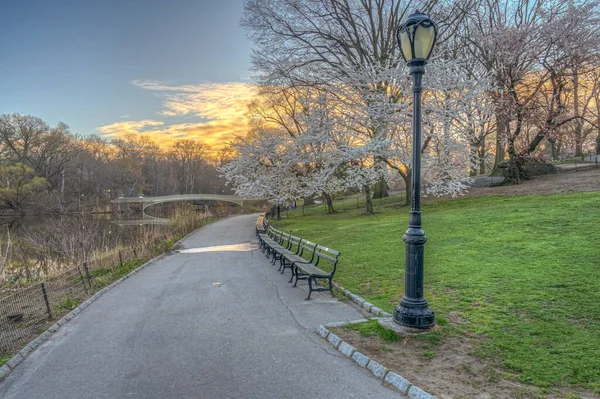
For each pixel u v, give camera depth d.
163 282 9.45
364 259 9.91
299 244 10.59
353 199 45.25
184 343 5.15
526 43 20.91
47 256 13.73
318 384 3.86
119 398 3.73
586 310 5.04
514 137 22.39
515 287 6.21
